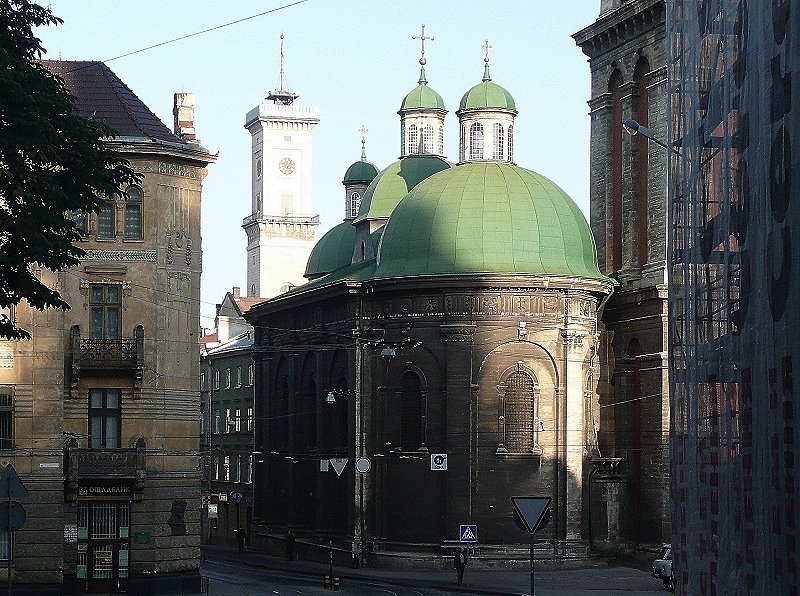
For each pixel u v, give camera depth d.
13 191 36.47
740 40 23.30
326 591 69.44
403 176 98.88
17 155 35.78
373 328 84.25
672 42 31.73
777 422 20.09
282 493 99.00
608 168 85.31
